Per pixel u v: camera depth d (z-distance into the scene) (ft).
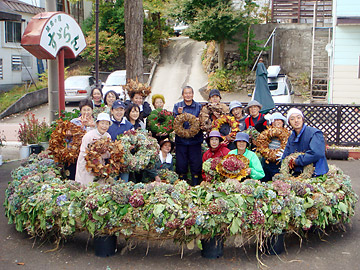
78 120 22.72
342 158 36.55
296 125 18.56
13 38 78.23
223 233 16.02
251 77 71.82
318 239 18.51
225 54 75.77
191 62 86.28
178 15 71.92
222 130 22.74
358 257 16.55
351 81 55.62
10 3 77.41
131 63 34.01
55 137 20.49
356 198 19.31
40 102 73.15
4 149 40.88
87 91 68.39
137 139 19.88
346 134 39.91
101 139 18.24
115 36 88.94
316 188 17.53
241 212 15.65
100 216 15.75
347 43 55.16
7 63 76.69
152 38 89.20
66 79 71.51
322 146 18.07
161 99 24.86
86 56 89.61
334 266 15.75
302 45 74.38
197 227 15.64
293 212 16.42
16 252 17.10
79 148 20.36
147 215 15.65
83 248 17.47
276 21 82.64
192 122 21.88
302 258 16.48
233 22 68.95
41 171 20.10
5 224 20.49
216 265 15.84
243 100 66.85
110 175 18.57
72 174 21.36
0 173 30.63
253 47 73.46
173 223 15.39
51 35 28.60
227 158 18.76
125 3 33.76
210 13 66.74
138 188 16.57
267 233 16.21
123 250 16.98
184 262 16.11
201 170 23.11
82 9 103.50
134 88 24.00
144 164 19.45
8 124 56.95
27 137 36.22
